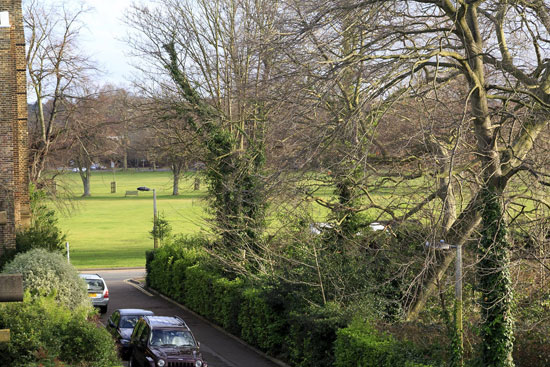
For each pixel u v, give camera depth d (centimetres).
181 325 2156
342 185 2134
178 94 3588
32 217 3812
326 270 2206
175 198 11181
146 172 17400
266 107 2186
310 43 1891
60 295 2383
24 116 3547
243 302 2700
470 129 2112
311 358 2100
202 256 3484
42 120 5284
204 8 3550
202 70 3625
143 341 2098
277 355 2469
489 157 1780
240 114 3178
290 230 2386
